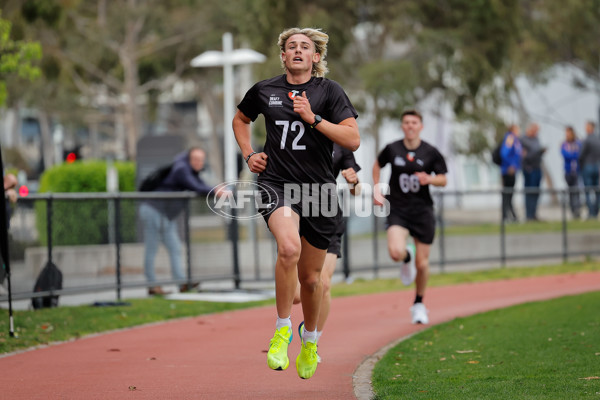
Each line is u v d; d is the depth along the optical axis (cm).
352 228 4716
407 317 3172
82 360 2308
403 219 2970
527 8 10481
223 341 2633
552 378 1864
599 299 3353
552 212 5597
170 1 12550
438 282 4541
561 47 10706
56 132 14412
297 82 1838
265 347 2511
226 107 6228
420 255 2980
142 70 12719
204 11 12062
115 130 17288
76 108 13862
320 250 1838
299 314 3175
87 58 12081
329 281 2241
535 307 3209
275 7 8825
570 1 10131
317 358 1900
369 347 2495
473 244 5222
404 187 2958
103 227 3638
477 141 10656
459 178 12631
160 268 3853
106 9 12556
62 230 3459
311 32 1852
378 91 8606
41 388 1922
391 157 2959
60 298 3784
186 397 1822
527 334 2569
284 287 1772
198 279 4019
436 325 2861
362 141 9938
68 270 3450
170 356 2362
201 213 4041
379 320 3094
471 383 1842
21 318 2945
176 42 12369
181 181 4034
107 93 13625
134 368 2178
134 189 6162
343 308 3466
